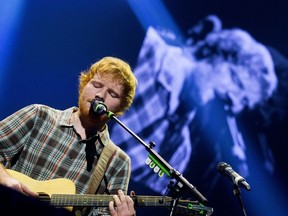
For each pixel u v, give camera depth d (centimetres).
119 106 531
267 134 1124
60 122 526
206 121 1112
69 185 498
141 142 487
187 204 484
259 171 1115
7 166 506
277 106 1130
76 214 501
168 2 1119
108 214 520
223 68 1126
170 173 469
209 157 1105
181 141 1098
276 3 1156
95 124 523
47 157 514
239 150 1115
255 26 1144
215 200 1092
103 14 1077
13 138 506
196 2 1133
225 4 1141
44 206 367
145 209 1052
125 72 530
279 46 1142
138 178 1059
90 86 520
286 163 1117
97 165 525
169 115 1098
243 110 1126
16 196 354
